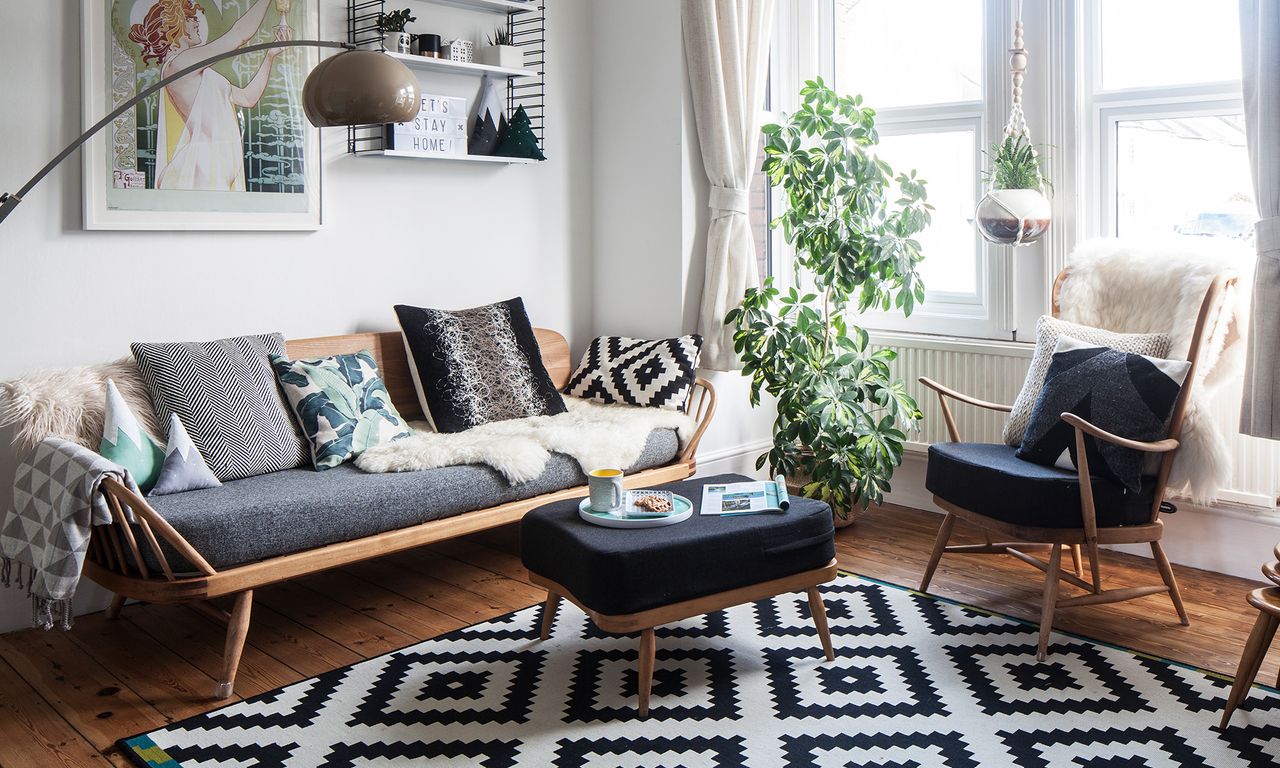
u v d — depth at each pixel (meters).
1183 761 2.36
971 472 3.23
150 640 3.10
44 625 2.70
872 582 3.58
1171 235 3.79
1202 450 3.11
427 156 3.91
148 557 2.74
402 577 3.68
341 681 2.81
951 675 2.83
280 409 3.36
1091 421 3.12
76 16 3.14
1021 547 3.37
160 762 2.38
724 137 4.25
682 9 4.23
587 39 4.56
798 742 2.46
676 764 2.37
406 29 3.92
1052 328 3.52
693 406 4.46
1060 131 3.94
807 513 2.89
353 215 3.84
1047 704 2.65
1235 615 3.24
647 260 4.46
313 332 3.77
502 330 4.00
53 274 3.17
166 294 3.40
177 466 2.96
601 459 3.64
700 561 2.68
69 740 2.50
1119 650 2.99
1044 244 4.03
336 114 2.72
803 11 4.71
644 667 2.60
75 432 2.94
